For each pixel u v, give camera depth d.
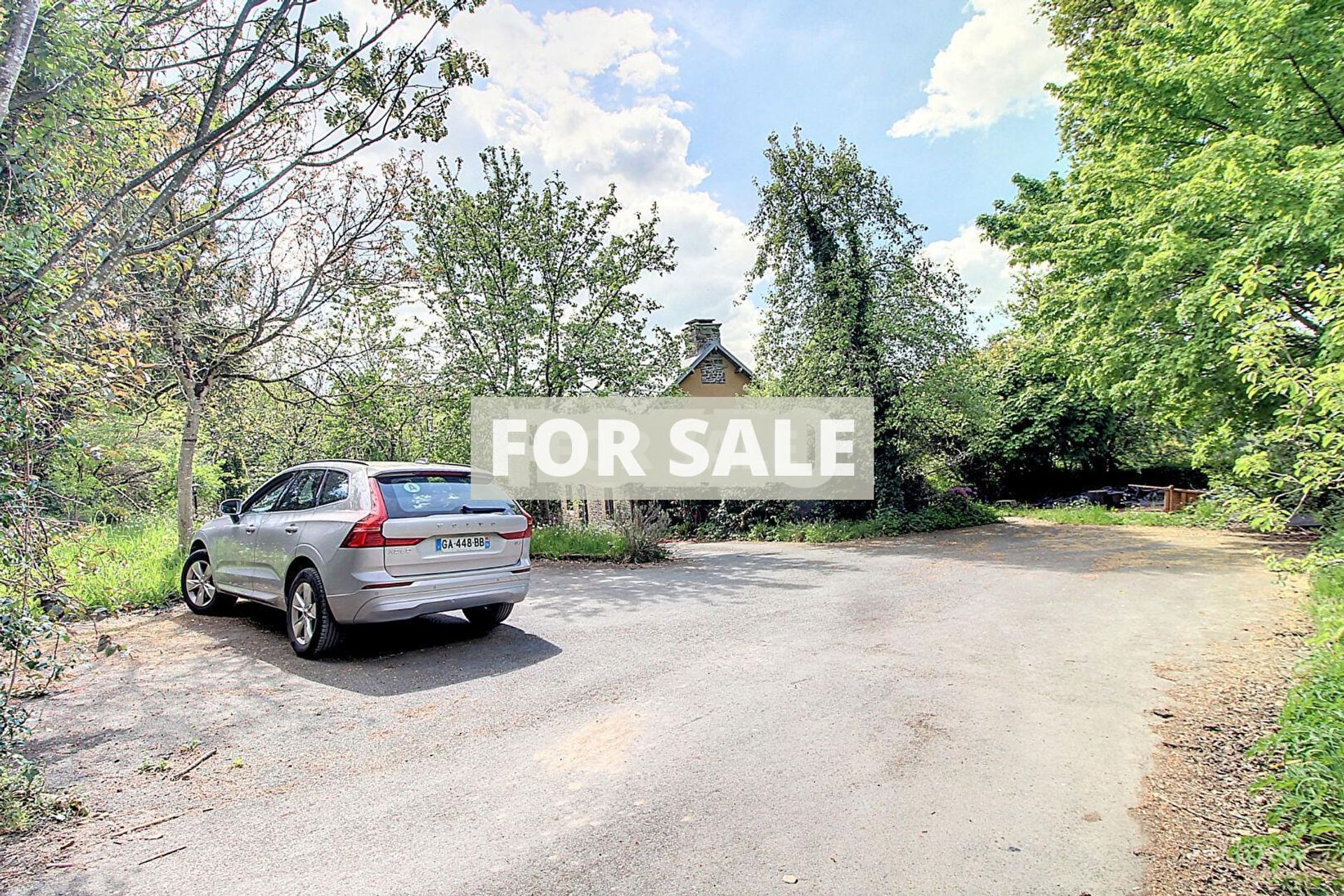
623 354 14.49
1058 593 8.36
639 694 4.78
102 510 7.45
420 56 5.79
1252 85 9.66
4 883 2.65
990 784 3.42
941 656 5.67
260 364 11.04
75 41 4.00
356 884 2.64
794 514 17.19
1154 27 10.88
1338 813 2.79
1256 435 5.00
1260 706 4.47
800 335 16.62
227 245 8.83
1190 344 11.01
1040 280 17.95
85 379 4.21
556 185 14.48
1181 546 12.58
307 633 5.67
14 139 3.82
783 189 16.30
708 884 2.61
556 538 12.59
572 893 2.57
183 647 6.06
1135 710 4.44
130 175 4.91
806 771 3.57
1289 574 5.36
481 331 13.97
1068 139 16.38
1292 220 8.12
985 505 20.91
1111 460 23.50
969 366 16.11
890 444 16.23
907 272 15.73
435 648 6.02
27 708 4.56
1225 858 2.77
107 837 3.00
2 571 3.36
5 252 3.38
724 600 8.13
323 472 6.33
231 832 3.04
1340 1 8.28
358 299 10.19
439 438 13.84
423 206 13.72
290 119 6.69
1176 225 9.98
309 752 3.90
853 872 2.68
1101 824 3.04
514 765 3.70
